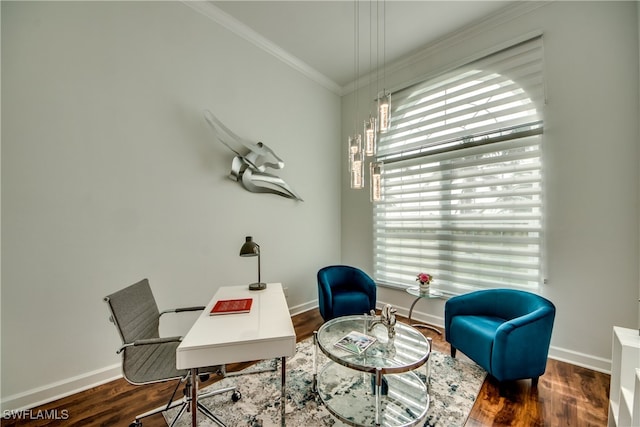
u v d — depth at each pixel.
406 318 3.29
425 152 3.17
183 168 2.40
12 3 1.66
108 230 2.00
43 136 1.75
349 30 2.85
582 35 2.21
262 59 3.03
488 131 2.69
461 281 2.90
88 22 1.92
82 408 1.71
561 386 1.91
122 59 2.07
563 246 2.29
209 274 2.56
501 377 1.78
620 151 2.05
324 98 3.81
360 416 1.54
